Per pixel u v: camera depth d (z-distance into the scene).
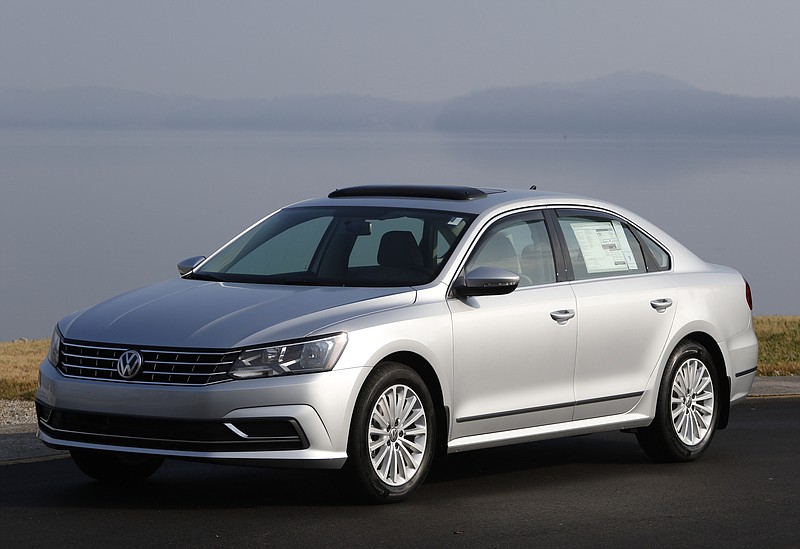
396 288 9.17
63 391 8.48
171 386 8.19
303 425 8.23
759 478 10.18
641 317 10.56
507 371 9.52
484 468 10.55
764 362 22.56
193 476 9.94
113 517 8.30
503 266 9.73
